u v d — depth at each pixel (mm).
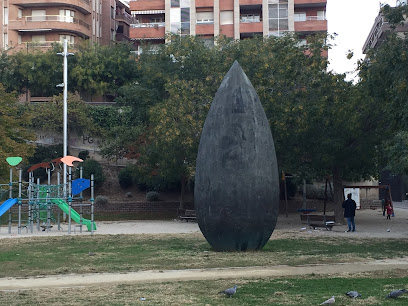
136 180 47250
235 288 11188
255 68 34188
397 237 24062
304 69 30016
